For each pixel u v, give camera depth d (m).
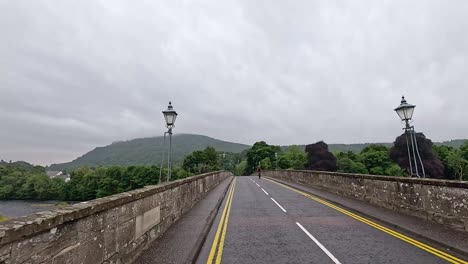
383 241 7.39
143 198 6.80
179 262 5.80
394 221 9.30
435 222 8.81
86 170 117.31
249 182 33.53
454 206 8.03
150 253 6.40
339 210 12.49
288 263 5.89
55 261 3.65
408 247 6.82
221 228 9.27
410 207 10.18
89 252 4.43
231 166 159.12
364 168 88.19
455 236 7.29
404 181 10.54
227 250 6.86
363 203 13.67
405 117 11.42
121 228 5.56
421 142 59.66
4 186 120.19
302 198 17.06
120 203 5.47
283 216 11.23
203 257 6.39
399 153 61.22
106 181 96.94
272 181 35.28
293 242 7.48
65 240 3.88
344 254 6.39
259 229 9.06
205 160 111.56
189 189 13.00
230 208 13.48
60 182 122.50
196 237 7.78
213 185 25.39
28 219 3.31
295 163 102.44
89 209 4.39
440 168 60.53
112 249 5.17
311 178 24.78
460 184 7.77
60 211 3.84
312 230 8.79
